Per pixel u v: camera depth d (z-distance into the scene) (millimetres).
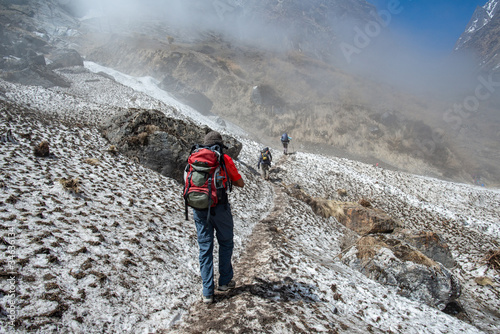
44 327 2047
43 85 20641
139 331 2459
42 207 3898
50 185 4797
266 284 3746
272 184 14336
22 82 20188
